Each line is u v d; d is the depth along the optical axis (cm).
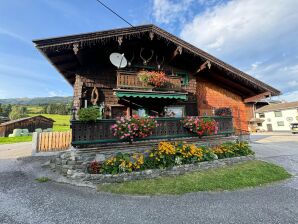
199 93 1348
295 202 494
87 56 1049
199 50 1086
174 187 599
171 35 1038
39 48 809
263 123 4600
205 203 491
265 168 791
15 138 2556
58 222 387
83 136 710
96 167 666
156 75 1034
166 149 747
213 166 802
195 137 928
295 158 1011
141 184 620
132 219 405
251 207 465
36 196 517
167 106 1230
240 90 1413
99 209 451
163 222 394
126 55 1160
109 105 1095
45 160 934
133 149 769
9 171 750
